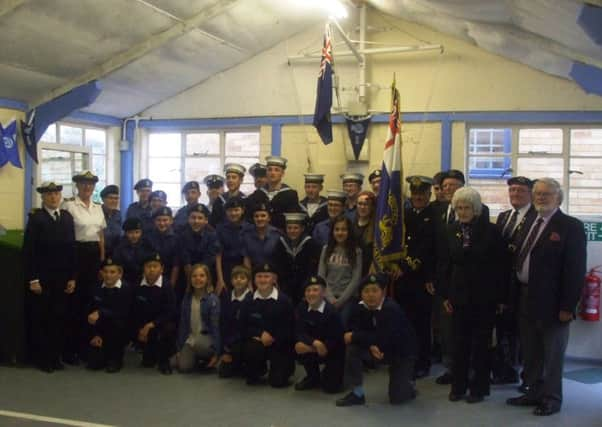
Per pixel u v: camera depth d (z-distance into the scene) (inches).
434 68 254.4
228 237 210.4
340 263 189.0
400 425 146.5
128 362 204.2
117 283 195.0
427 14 225.8
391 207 178.9
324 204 223.8
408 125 257.9
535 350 161.5
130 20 211.6
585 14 125.3
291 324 179.0
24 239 191.2
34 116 240.7
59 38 206.4
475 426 146.1
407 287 185.9
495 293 160.9
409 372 163.9
